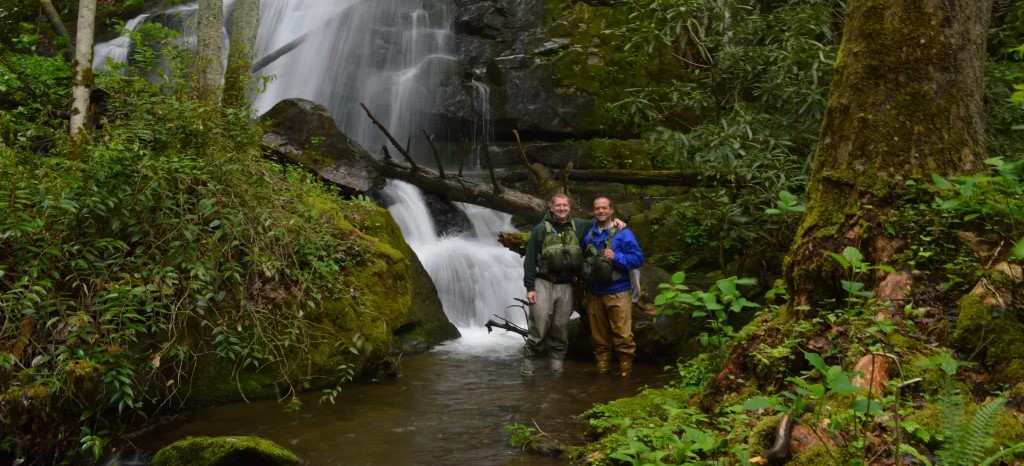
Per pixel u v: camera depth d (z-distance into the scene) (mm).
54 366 4512
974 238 4082
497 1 14211
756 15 9547
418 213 10820
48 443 4375
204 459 4195
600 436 4715
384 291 6875
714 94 9438
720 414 4180
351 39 14492
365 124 13883
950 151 4324
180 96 6465
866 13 4504
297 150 9930
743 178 8328
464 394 6074
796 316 4391
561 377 6785
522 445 4668
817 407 3180
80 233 5258
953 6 4352
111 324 4848
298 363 5906
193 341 5453
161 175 5465
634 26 10086
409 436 4898
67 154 5574
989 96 7547
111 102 6434
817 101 8258
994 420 2467
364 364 6379
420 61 14375
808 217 4574
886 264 4152
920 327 3830
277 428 5055
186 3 16562
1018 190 3637
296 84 14469
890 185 4340
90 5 7199
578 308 7703
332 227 6984
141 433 4898
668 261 9055
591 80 13234
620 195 11617
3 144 5465
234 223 5801
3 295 4469
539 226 6996
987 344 3570
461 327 9273
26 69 9594
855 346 3695
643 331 7441
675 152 8656
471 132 13523
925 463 2844
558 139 13211
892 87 4406
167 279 5148
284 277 6102
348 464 4363
